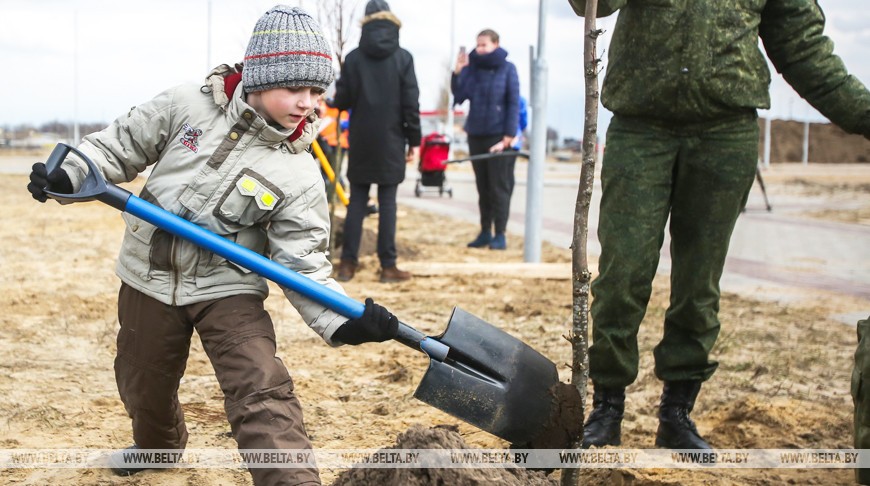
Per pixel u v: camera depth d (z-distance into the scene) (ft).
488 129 35.29
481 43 34.86
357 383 17.10
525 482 9.61
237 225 10.40
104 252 32.55
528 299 25.45
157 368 10.85
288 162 10.41
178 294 10.42
